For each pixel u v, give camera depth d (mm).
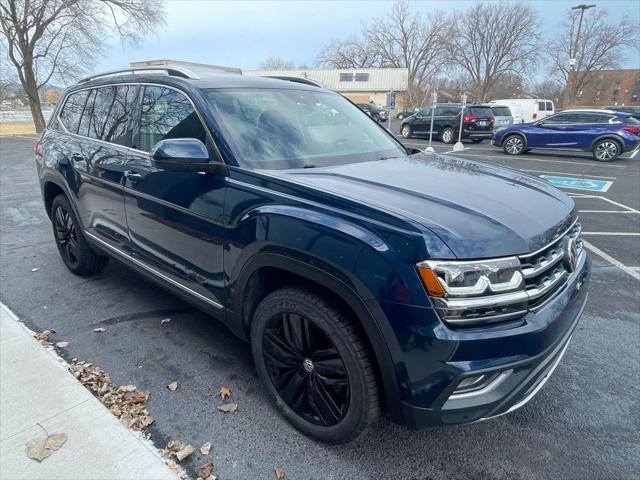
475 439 2398
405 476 2150
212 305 2701
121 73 3586
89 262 4188
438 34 59688
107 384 2756
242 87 3020
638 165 13875
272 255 2203
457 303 1761
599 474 2184
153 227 2988
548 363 2045
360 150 3090
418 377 1826
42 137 4508
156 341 3266
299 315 2209
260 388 2760
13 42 28203
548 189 2623
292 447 2307
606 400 2730
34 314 3646
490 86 60844
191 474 2129
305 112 3146
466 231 1861
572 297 2191
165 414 2525
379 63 66250
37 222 6574
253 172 2381
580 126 14969
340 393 2166
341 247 1938
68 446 2215
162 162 2424
